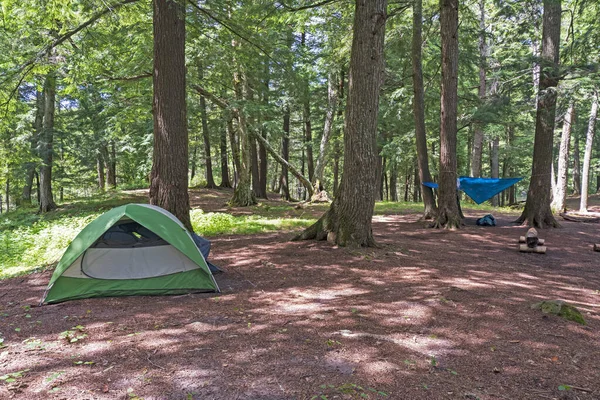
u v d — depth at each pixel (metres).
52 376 2.83
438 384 2.74
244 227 10.80
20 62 10.19
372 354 3.20
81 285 4.97
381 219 13.95
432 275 5.88
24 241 9.29
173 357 3.15
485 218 12.36
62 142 18.56
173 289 5.07
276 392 2.61
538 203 12.06
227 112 16.45
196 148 31.42
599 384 2.81
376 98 7.34
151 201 7.99
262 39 10.84
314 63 20.30
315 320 4.00
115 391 2.63
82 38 9.98
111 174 29.03
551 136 11.91
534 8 13.69
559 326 3.90
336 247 7.50
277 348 3.31
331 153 24.41
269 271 6.12
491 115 14.27
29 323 4.05
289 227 11.03
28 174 19.45
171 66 7.80
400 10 13.00
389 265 6.45
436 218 11.88
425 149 13.02
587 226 12.57
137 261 5.12
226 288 5.30
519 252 8.45
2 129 14.06
